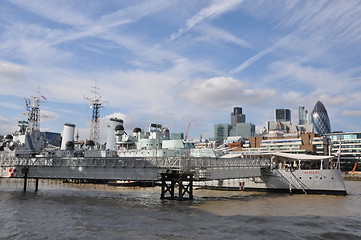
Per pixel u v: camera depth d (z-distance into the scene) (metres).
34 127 112.12
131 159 56.94
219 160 60.59
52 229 34.12
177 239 30.45
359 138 198.50
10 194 64.50
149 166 54.34
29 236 31.34
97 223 37.00
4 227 34.94
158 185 81.81
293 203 53.78
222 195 65.56
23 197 59.69
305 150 186.75
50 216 41.06
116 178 56.22
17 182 104.00
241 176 63.16
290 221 39.41
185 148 82.81
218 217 41.12
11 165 66.12
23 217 40.38
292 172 68.69
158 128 96.31
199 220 39.03
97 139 115.50
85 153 93.12
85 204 50.88
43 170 62.97
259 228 35.47
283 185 69.19
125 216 41.09
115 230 33.69
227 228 35.19
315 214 44.12
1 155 75.75
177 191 74.50
